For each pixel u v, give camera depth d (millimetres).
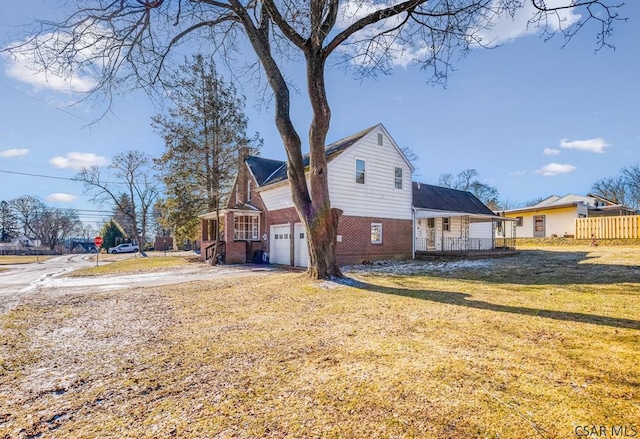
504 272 10891
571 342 3893
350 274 10977
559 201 37375
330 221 9141
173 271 14977
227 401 2758
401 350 3775
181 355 3936
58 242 61875
